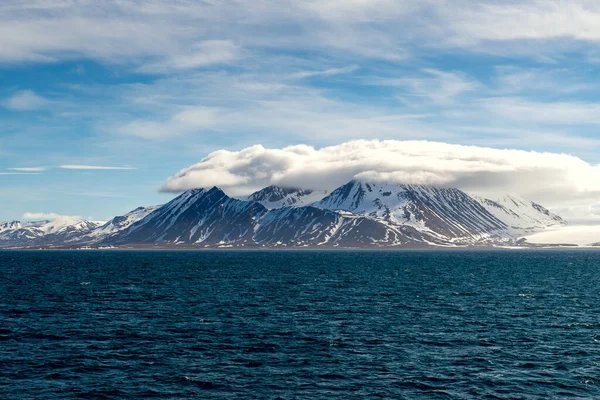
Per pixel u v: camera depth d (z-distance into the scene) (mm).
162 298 122562
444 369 61625
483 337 78125
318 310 103750
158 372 60281
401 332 81562
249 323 88812
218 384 56312
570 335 79500
